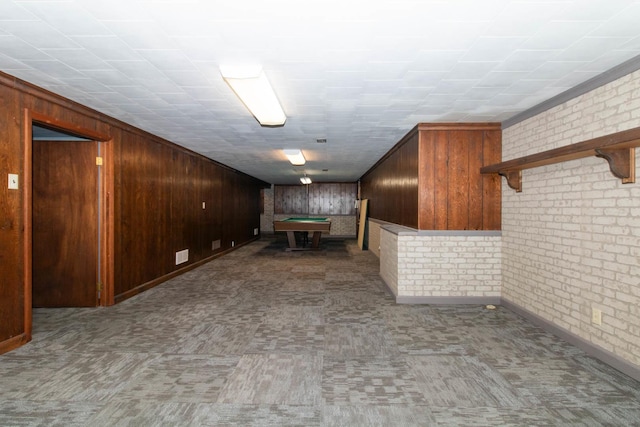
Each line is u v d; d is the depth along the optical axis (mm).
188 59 2662
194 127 4855
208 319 3912
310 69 2842
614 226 2797
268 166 9188
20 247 3146
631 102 2680
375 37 2314
